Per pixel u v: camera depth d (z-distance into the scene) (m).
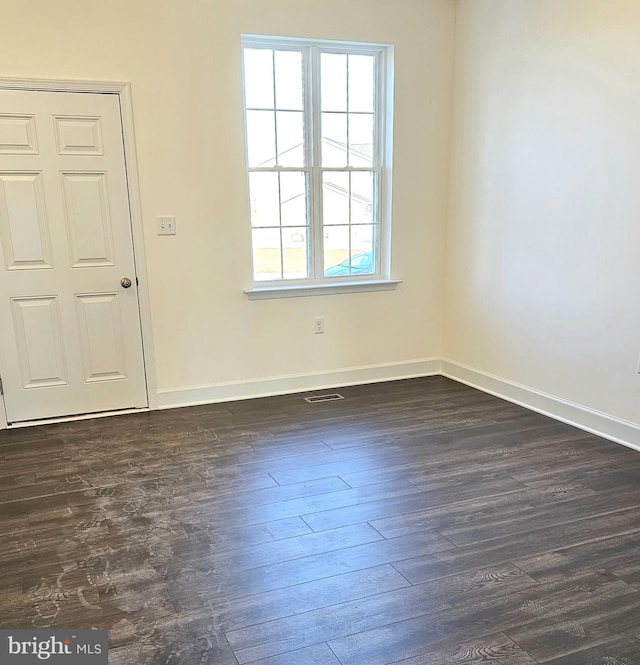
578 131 3.24
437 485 2.74
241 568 2.11
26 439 3.34
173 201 3.64
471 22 3.98
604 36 3.03
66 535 2.34
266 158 3.95
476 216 4.11
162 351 3.79
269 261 4.09
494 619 1.84
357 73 4.09
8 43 3.18
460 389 4.22
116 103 3.41
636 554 2.17
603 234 3.15
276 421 3.60
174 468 2.94
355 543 2.26
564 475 2.82
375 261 4.41
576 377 3.42
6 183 3.29
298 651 1.71
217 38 3.56
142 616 1.86
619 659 1.67
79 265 3.51
